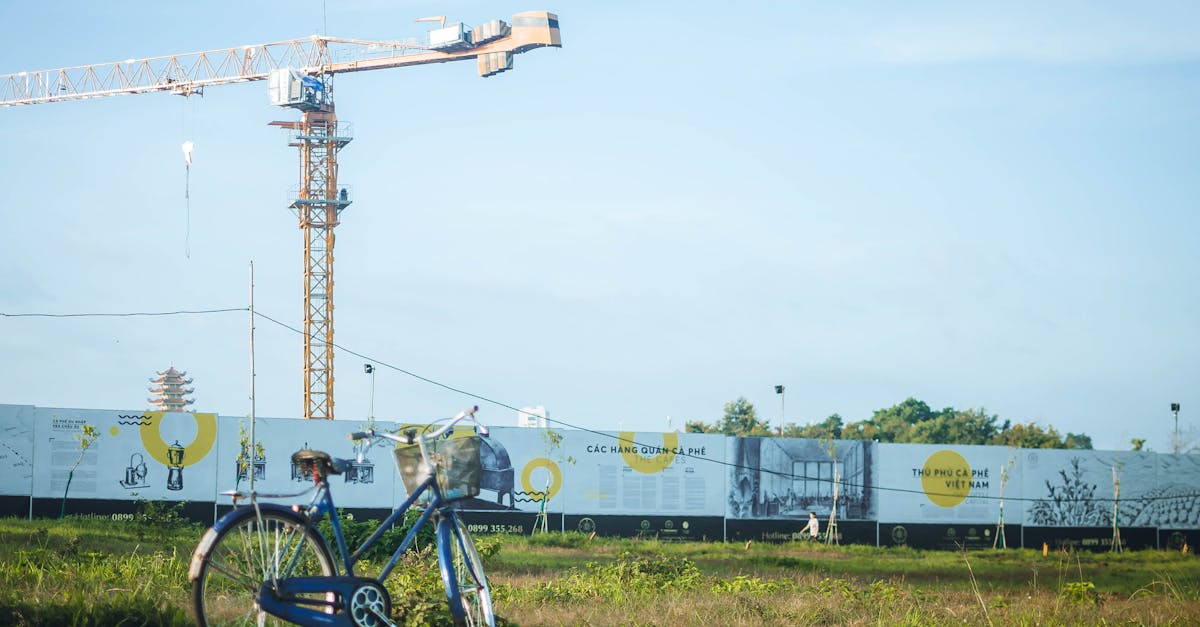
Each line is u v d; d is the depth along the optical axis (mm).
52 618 8805
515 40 96062
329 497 7535
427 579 11000
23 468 45750
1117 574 39656
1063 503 55406
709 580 19109
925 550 53438
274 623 7672
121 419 46812
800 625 12352
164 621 8961
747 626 11734
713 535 52062
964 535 54250
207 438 47469
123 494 46625
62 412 46312
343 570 7512
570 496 50906
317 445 48438
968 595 18594
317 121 94500
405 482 8125
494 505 50094
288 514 7336
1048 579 35719
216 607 7348
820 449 53156
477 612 8055
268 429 48094
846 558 46375
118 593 10055
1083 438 98375
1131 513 55875
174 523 43031
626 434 51594
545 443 50844
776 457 52844
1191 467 56562
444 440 8141
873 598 15594
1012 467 54938
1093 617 13180
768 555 44531
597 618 11734
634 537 51312
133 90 105250
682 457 52000
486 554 19703
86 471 46375
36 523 41406
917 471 54031
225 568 7215
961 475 54406
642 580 17641
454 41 95812
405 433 7996
